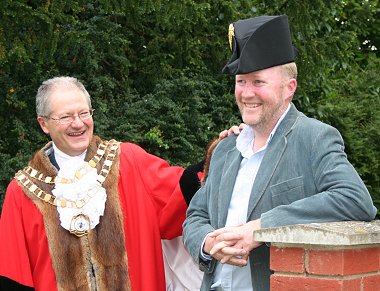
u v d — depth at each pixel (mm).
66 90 3859
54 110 3824
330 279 2576
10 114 6262
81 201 3910
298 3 6684
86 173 3969
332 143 2922
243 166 3158
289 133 3025
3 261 3873
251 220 3002
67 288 3840
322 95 8320
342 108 8320
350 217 2789
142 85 7262
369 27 10336
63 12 5656
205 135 6992
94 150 4082
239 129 3342
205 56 7387
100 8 6410
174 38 6914
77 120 3844
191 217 3330
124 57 6723
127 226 3992
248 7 6980
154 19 6754
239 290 3094
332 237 2502
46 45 5473
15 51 5270
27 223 3916
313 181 2926
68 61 6398
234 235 2857
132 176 4086
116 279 3893
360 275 2619
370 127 8570
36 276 3893
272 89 2986
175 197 4012
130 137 6465
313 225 2592
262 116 3020
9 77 6180
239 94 3053
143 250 3982
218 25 6957
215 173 3289
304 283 2627
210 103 7355
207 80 7250
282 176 2973
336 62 7477
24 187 3959
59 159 4020
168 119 6793
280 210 2846
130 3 5559
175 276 4414
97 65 6445
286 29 3045
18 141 6188
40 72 6164
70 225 3875
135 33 7164
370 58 9922
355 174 2848
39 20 5340
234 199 3127
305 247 2631
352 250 2588
